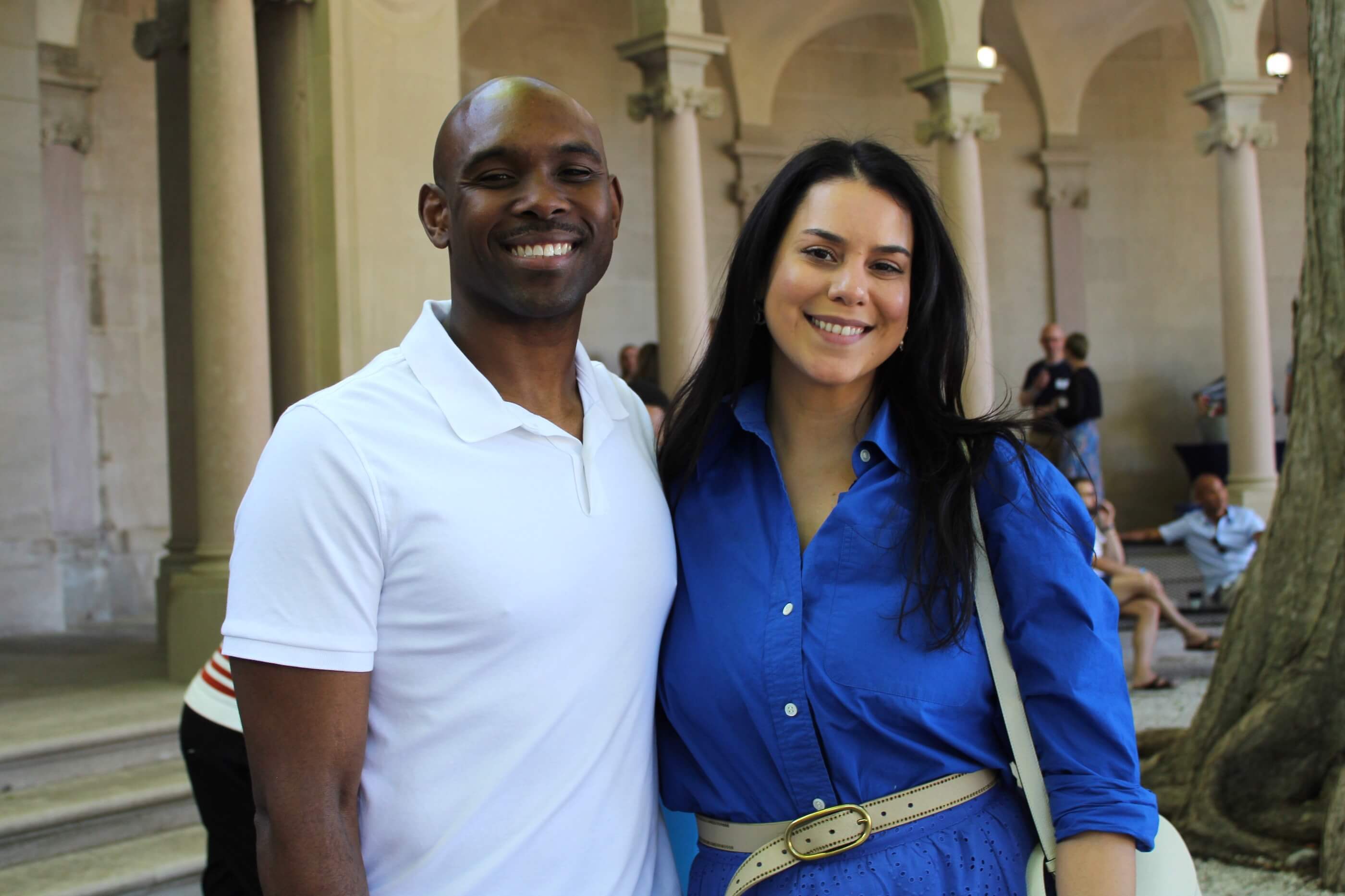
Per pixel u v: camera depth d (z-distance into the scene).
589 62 12.81
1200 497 9.50
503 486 1.60
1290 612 4.38
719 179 13.48
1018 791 1.82
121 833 4.45
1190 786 4.50
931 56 10.64
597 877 1.63
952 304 1.91
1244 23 12.03
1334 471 4.30
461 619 1.54
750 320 1.95
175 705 5.43
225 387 5.95
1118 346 14.71
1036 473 1.75
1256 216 12.19
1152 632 7.72
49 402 9.14
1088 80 14.59
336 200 6.35
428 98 6.76
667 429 2.05
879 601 1.75
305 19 6.41
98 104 10.02
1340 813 3.95
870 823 1.72
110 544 9.91
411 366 1.63
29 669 6.66
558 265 1.63
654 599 1.75
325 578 1.48
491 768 1.56
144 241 10.28
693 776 1.87
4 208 8.01
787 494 1.88
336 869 1.48
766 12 13.16
